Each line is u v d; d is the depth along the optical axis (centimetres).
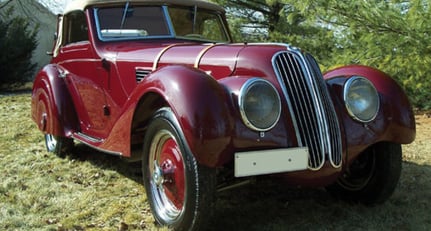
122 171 460
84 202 371
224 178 317
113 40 437
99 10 446
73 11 468
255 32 1183
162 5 457
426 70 725
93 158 504
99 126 439
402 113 331
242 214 348
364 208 358
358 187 361
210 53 338
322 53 940
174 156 299
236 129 276
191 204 278
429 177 439
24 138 614
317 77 305
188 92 274
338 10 731
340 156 304
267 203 372
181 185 294
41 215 345
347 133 313
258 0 1132
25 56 1514
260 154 278
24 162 491
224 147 271
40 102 518
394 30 704
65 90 488
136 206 364
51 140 535
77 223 330
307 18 805
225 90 285
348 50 804
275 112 283
